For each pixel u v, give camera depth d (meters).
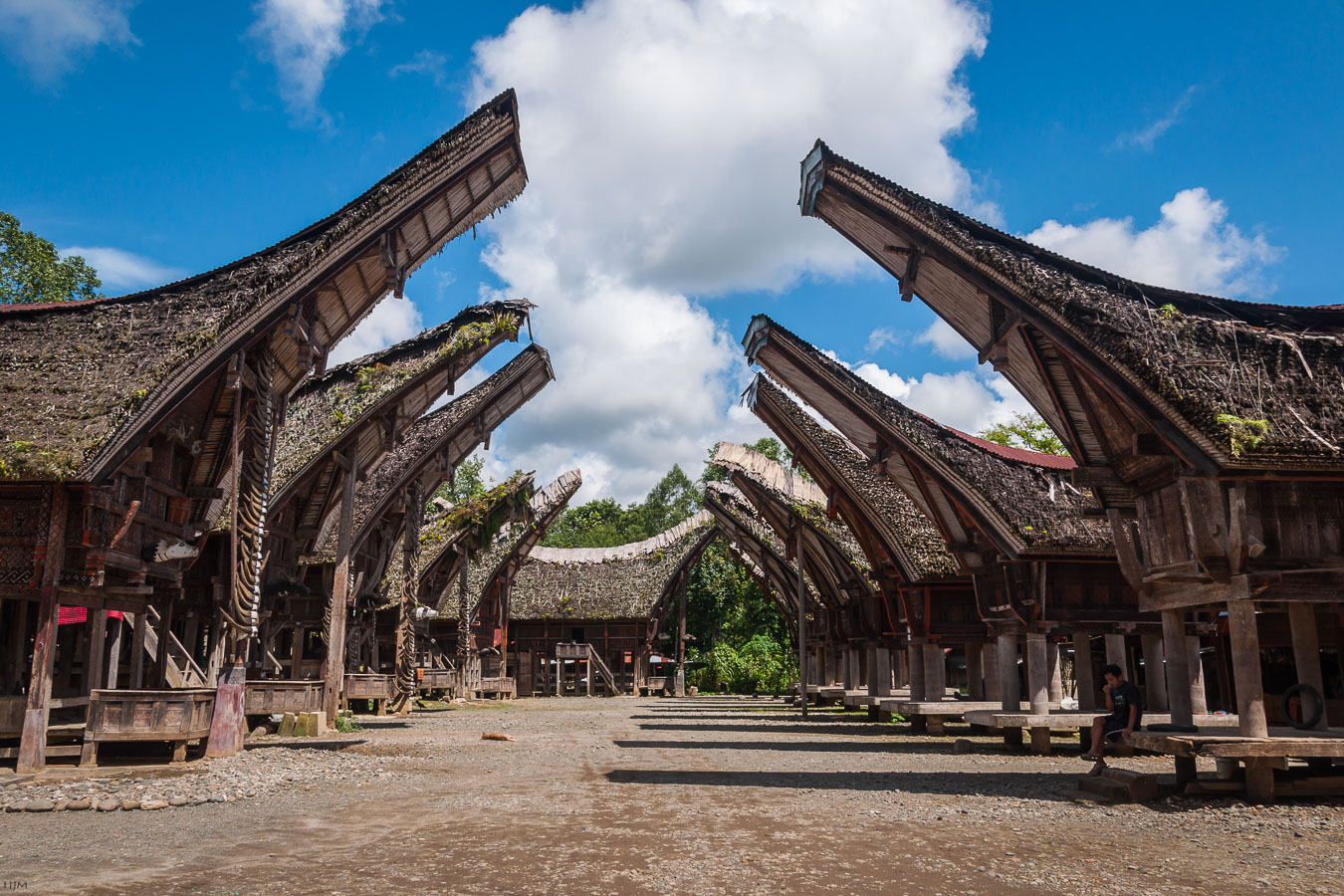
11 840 5.66
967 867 5.03
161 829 6.04
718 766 10.12
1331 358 8.01
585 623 39.72
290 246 10.75
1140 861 5.20
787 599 31.16
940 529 13.60
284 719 14.29
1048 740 11.59
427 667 26.97
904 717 18.36
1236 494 7.40
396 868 4.89
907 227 9.66
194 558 10.20
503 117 11.40
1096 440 9.41
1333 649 13.12
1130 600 12.46
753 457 21.09
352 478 15.95
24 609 11.85
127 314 10.01
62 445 8.44
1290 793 7.47
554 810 6.83
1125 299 8.48
